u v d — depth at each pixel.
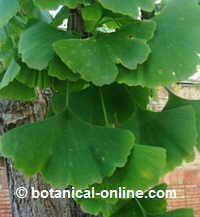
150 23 0.20
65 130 0.20
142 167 0.19
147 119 0.22
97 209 0.21
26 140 0.19
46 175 0.19
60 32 0.20
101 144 0.19
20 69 0.21
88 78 0.18
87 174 0.18
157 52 0.20
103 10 0.21
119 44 0.19
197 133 0.22
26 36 0.20
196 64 0.19
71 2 0.19
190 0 0.21
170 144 0.21
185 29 0.20
